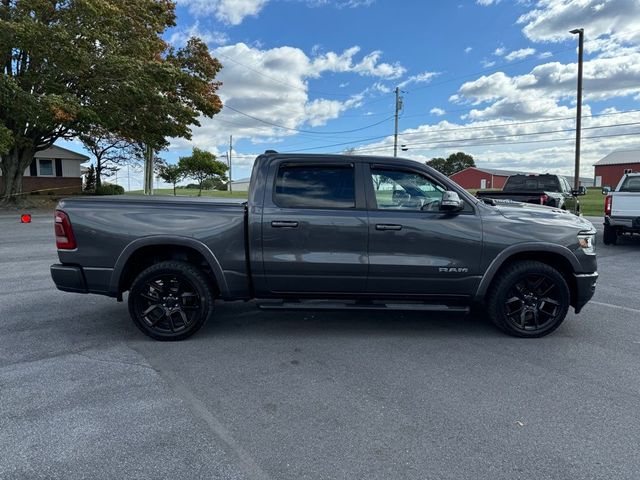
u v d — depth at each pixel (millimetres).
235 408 3252
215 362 4090
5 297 6262
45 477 2480
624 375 3826
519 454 2709
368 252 4543
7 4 19141
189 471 2541
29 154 23047
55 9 18859
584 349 4438
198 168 51719
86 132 23234
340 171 4652
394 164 4664
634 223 10977
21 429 2945
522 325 4750
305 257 4543
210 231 4543
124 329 4980
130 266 4730
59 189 33094
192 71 25406
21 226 14836
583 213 22750
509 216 4680
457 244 4559
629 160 66812
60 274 4570
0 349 4355
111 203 4613
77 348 4406
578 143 25750
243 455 2693
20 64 20141
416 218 4551
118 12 20000
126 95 20219
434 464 2613
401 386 3609
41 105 17719
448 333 4914
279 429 2977
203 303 4617
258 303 4680
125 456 2672
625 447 2785
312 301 4766
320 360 4148
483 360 4148
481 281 4629
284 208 4559
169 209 4582
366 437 2889
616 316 5551
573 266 4672
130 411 3191
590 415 3164
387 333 4910
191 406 3275
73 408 3223
